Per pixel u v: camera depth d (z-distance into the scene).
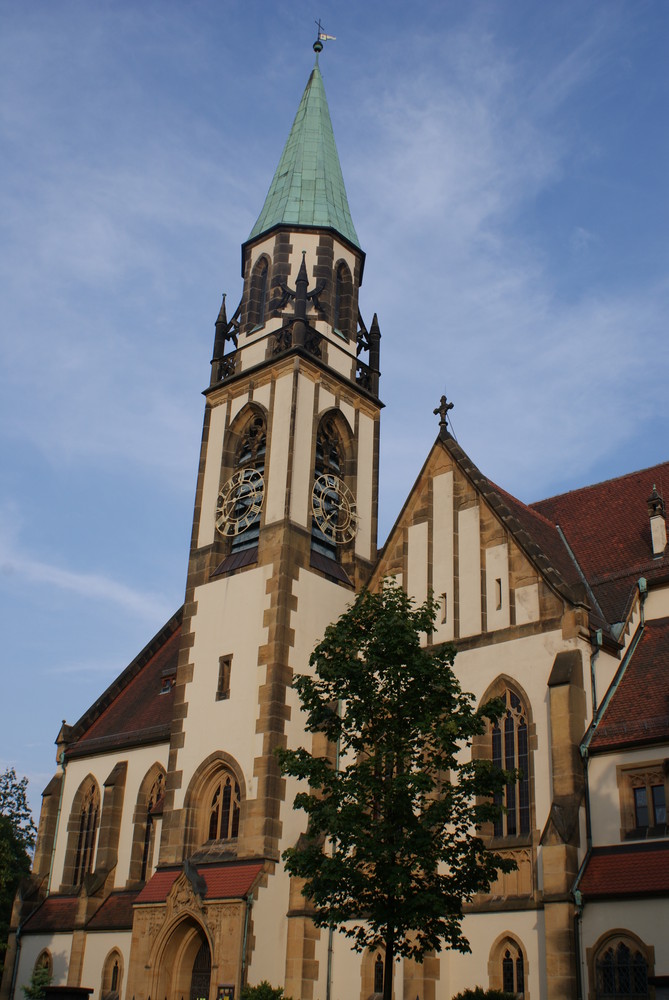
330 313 60.06
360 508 57.50
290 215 61.72
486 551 46.28
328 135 66.94
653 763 38.06
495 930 39.28
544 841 37.91
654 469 55.22
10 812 85.38
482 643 44.56
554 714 40.25
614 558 50.03
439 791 39.59
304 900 45.31
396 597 37.34
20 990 58.22
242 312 61.22
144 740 59.53
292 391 55.19
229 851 47.88
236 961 43.12
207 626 53.59
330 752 48.75
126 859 57.34
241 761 48.69
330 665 36.25
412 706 35.16
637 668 42.69
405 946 34.22
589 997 35.59
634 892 35.59
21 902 60.78
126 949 53.12
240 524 54.97
